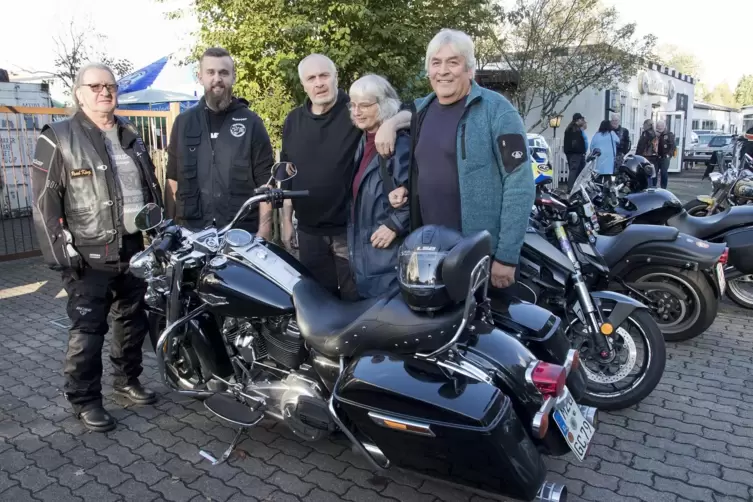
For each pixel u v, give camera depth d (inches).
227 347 122.5
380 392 91.0
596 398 141.7
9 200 348.8
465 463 87.7
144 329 148.0
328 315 108.5
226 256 119.4
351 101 134.1
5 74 467.8
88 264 133.6
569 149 540.1
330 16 316.5
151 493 114.4
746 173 272.2
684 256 175.0
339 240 153.6
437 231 95.5
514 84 613.6
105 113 131.4
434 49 115.8
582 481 118.8
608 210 213.2
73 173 128.5
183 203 156.2
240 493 114.6
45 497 112.7
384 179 127.5
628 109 811.4
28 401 150.6
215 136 154.1
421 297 93.0
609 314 138.2
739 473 121.0
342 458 126.3
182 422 141.2
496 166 116.7
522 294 142.9
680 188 692.1
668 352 184.2
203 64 149.9
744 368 172.1
